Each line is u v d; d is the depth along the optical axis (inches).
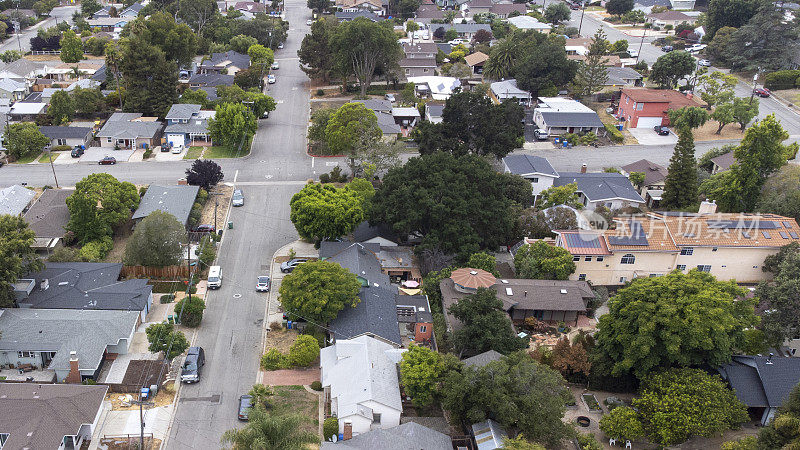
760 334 2672.2
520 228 3454.7
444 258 3144.7
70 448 2085.4
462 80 6171.3
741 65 6397.6
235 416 2308.1
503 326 2559.1
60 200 3602.4
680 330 2349.9
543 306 2856.8
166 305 2903.5
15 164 4271.7
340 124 4350.4
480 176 3383.4
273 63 6550.2
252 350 2664.9
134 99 4972.9
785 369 2412.6
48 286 2778.1
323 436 2207.2
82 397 2201.0
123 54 5068.9
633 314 2431.1
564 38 6879.9
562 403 2162.9
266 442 1852.9
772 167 3644.2
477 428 2185.0
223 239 3491.6
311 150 4697.3
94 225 3289.9
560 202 3671.3
